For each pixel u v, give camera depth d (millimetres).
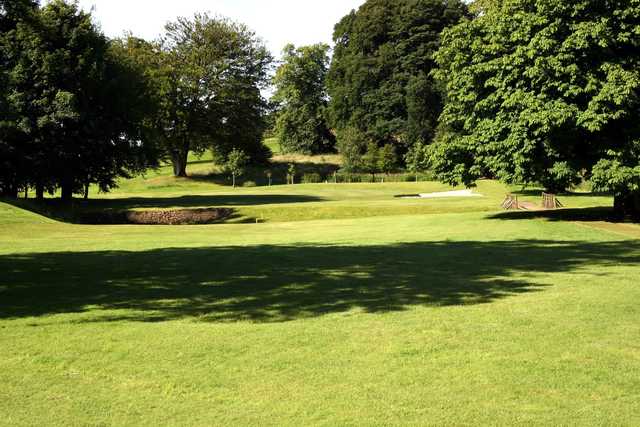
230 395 5488
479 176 24281
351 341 7145
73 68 40531
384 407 5141
